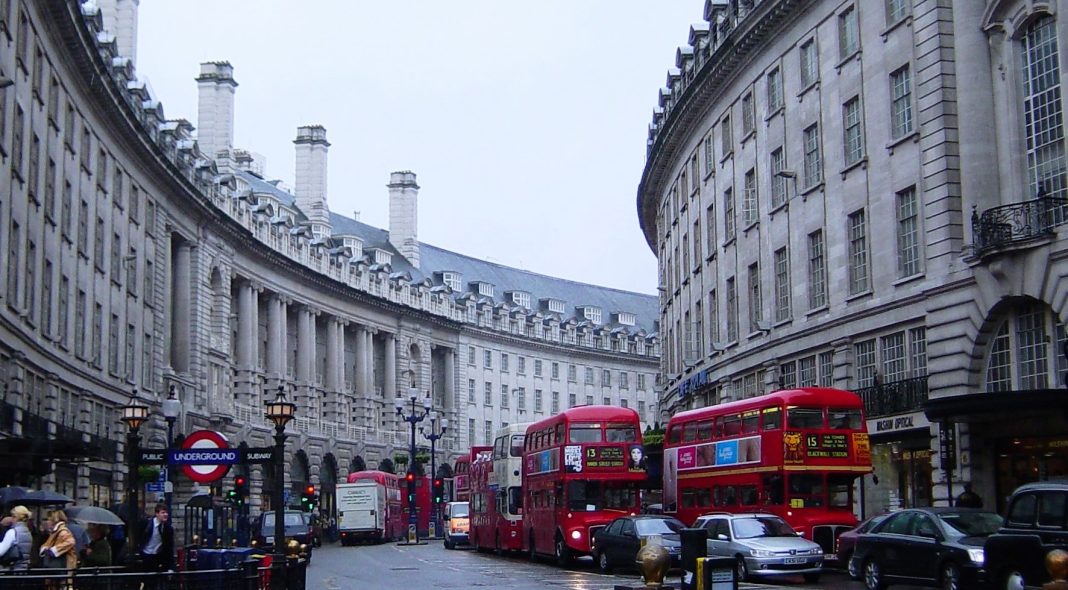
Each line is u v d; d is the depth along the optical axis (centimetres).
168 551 2573
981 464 3450
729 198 5353
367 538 7088
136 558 2448
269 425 8188
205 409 7006
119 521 2480
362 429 9669
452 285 11962
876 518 2756
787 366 4631
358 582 3450
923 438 3728
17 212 4069
